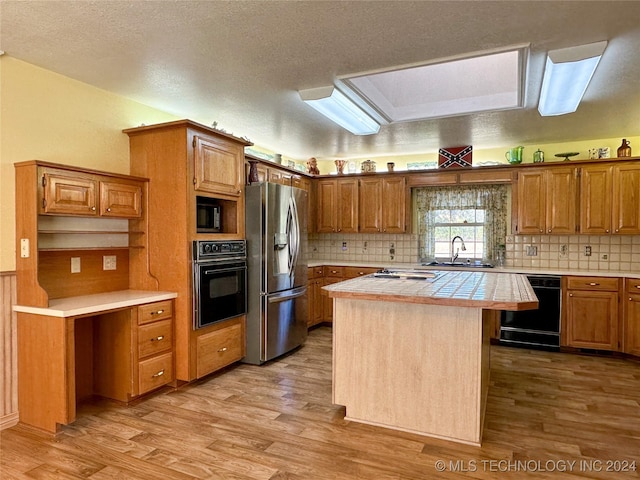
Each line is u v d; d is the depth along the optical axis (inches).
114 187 122.3
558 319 179.0
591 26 91.0
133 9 85.0
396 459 90.1
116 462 89.0
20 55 106.1
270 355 158.2
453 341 98.5
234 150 151.0
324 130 180.1
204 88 130.0
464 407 97.3
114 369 120.6
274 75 119.6
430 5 83.7
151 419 109.9
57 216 114.1
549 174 190.2
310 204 235.6
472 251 218.2
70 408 101.0
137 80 123.2
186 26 92.4
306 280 186.1
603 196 180.7
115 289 133.2
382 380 105.6
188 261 129.0
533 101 137.2
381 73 118.5
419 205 228.1
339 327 110.3
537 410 116.3
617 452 93.4
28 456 91.5
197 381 138.6
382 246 236.8
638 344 162.9
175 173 129.9
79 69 115.0
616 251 190.9
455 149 212.4
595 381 140.6
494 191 212.2
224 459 90.0
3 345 105.1
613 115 153.9
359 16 88.3
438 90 151.2
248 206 157.6
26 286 105.2
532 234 193.9
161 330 125.8
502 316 188.7
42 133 114.0
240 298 152.8
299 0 82.0
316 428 104.7
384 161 242.2
